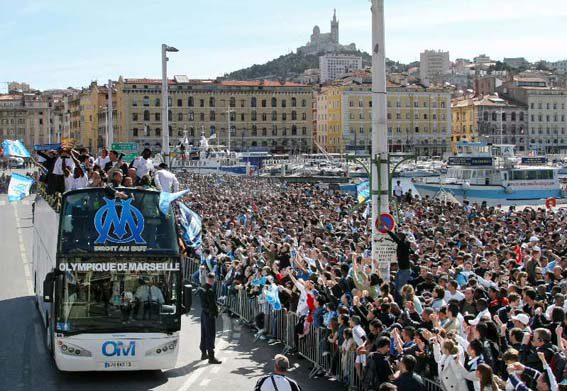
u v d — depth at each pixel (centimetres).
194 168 10950
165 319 1819
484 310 1589
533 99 18175
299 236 3100
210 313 2020
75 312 1797
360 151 15712
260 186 7544
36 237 2786
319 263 2306
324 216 4050
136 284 1822
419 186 7794
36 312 2691
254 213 4241
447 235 3053
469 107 17750
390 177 2127
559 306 1504
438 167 10250
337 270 2070
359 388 1588
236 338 2284
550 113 18350
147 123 16850
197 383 1825
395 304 1636
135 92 16775
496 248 2622
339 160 12688
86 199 1845
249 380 1842
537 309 1502
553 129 18388
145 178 2181
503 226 3519
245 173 11006
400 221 3666
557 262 2172
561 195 7675
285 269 2225
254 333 2336
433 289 1794
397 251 2039
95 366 1797
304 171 10106
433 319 1482
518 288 1700
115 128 17812
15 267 3753
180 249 1884
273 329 2209
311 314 1914
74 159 2217
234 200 5394
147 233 1842
